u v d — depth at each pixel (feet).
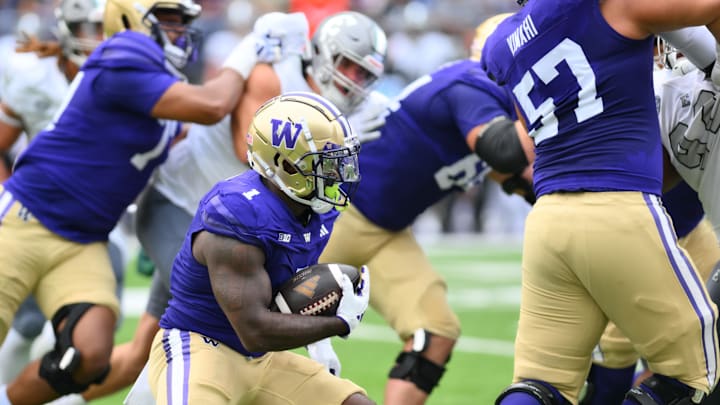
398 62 157.79
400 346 83.46
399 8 167.22
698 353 39.11
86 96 51.13
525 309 41.14
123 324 91.56
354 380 70.59
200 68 152.46
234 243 36.65
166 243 54.80
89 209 51.37
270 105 38.81
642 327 39.14
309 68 53.16
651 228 38.27
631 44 38.11
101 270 51.90
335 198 38.78
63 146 51.19
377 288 53.93
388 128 53.16
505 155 48.08
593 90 38.50
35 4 144.66
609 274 38.55
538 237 39.93
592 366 50.52
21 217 50.93
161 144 52.42
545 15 39.09
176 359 38.63
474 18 161.48
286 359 40.78
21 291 50.88
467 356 78.43
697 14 36.78
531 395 39.83
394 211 53.47
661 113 44.55
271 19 52.47
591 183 38.63
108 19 52.31
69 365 49.26
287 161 37.76
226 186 37.83
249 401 40.24
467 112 50.19
